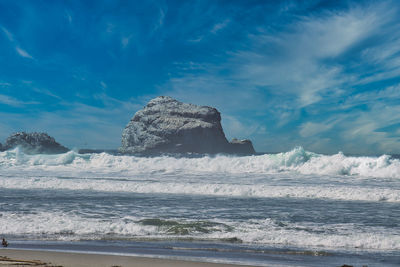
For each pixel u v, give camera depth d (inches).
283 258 346.3
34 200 699.4
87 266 300.0
